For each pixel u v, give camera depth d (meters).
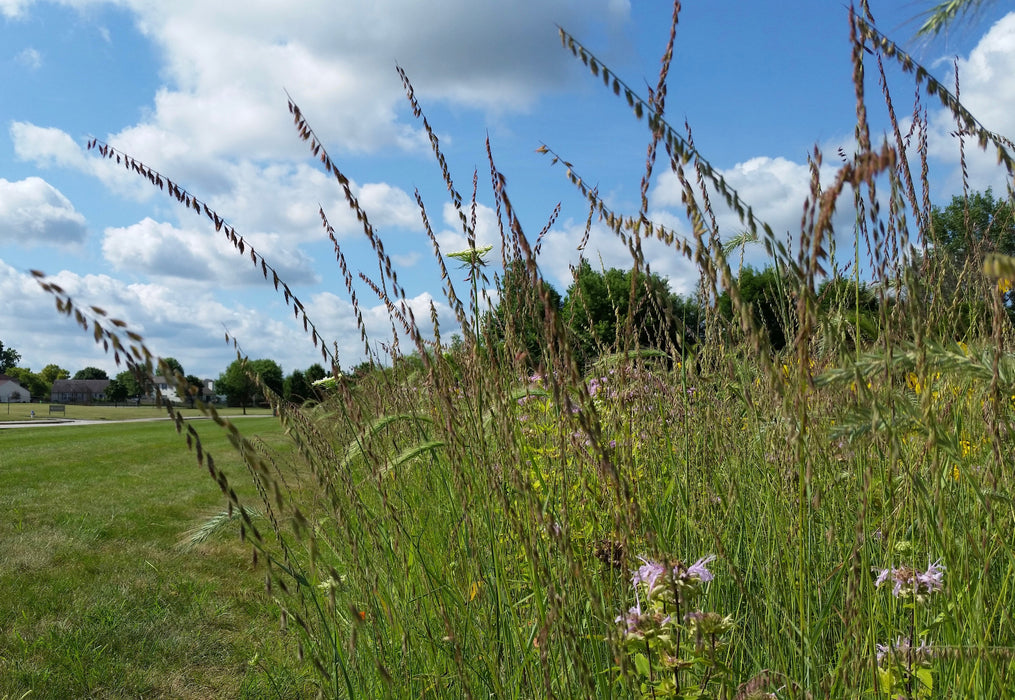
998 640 1.47
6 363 132.62
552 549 1.81
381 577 2.07
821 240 0.85
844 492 1.84
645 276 1.28
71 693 3.24
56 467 12.13
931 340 1.17
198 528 2.62
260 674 3.19
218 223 1.61
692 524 1.99
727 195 1.01
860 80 0.98
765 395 1.85
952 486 1.62
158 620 4.04
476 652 1.98
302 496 2.26
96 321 0.82
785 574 1.67
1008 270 0.58
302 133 1.76
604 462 1.22
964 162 1.75
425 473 2.60
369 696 1.92
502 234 1.74
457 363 2.09
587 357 2.20
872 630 1.48
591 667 1.71
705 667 1.54
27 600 4.54
